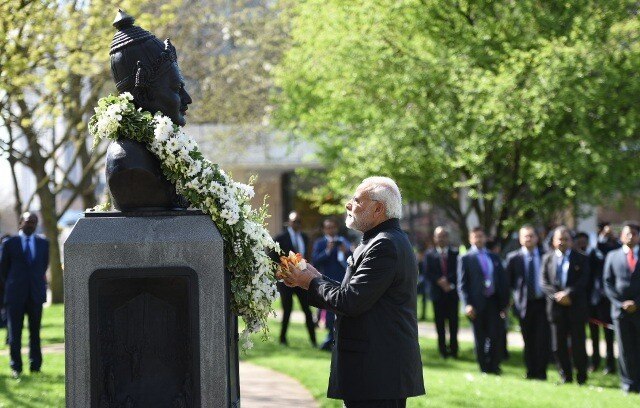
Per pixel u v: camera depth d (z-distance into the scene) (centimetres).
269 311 512
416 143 1683
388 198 505
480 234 1304
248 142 2752
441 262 1495
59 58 1212
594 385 1228
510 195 1767
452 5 1678
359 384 486
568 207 1898
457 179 1773
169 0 2136
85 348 461
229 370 479
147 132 479
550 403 906
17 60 1093
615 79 1570
